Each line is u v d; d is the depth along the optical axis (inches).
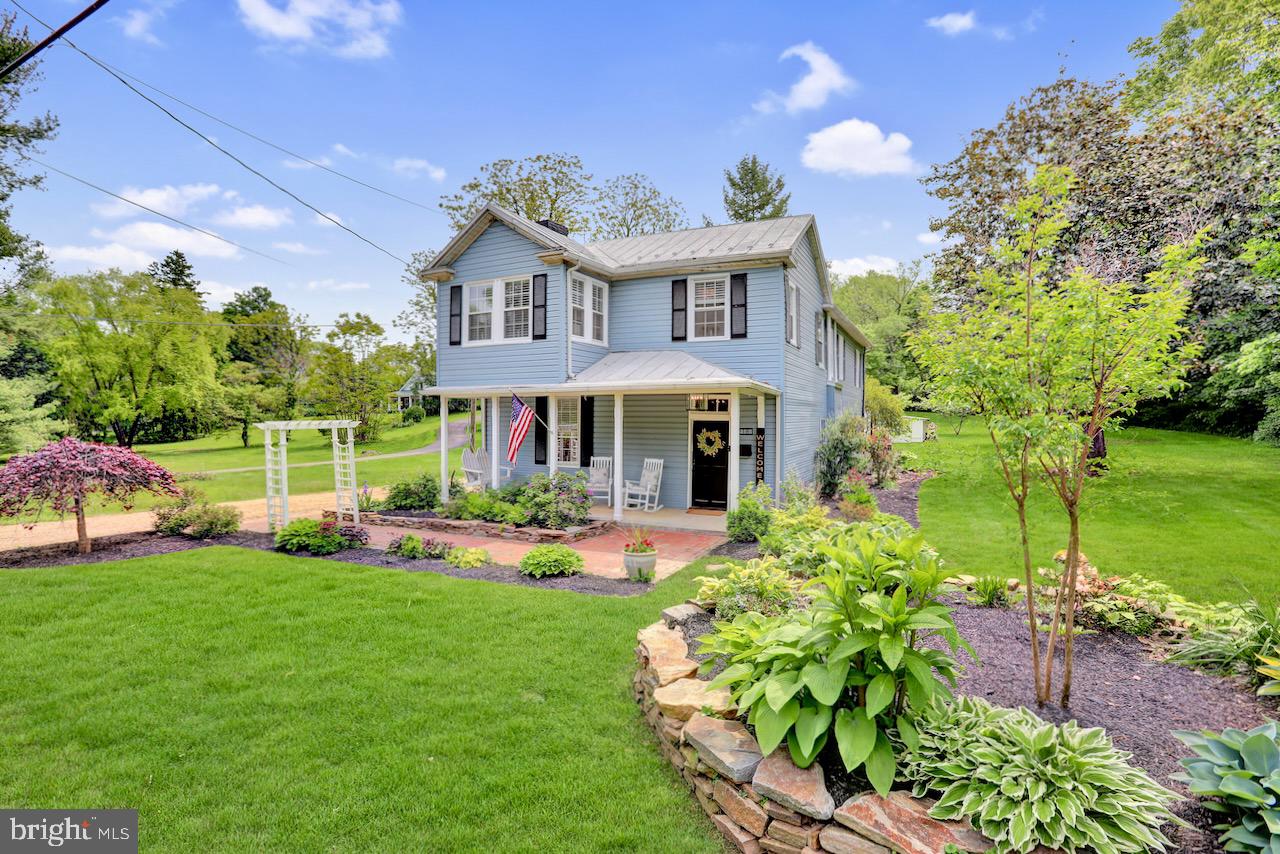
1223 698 146.5
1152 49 786.8
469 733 152.3
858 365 947.3
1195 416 914.7
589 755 143.6
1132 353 129.6
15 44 674.2
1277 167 467.5
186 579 293.3
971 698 142.9
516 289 524.7
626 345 543.8
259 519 488.7
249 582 287.7
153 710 164.2
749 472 494.9
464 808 123.1
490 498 469.7
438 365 565.9
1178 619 191.5
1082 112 596.4
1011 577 279.0
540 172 971.3
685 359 493.0
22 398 801.6
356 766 138.0
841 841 100.0
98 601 258.8
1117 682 156.9
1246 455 696.4
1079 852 93.0
